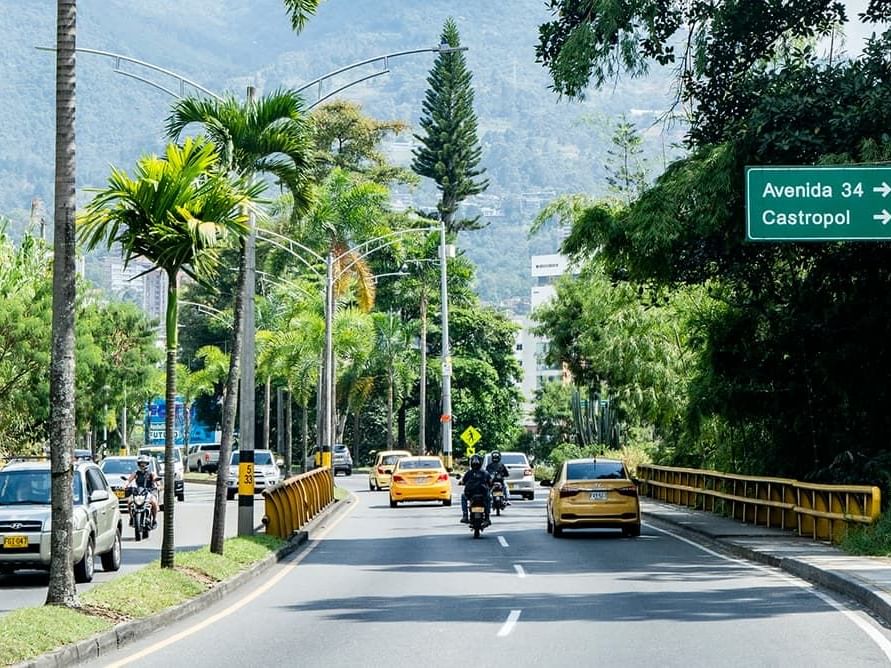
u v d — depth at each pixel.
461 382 118.44
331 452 58.84
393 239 89.75
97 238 22.33
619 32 35.75
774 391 41.12
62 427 18.22
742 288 40.47
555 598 22.16
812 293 38.47
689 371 56.25
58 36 18.31
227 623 19.28
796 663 15.09
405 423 128.38
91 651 15.84
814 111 32.78
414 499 54.66
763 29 36.28
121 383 76.19
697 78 36.50
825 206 28.55
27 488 27.33
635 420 72.19
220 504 27.48
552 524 38.03
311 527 39.94
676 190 34.38
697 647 16.36
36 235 61.31
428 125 114.81
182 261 22.72
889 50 33.53
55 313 18.22
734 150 33.50
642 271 37.44
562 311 74.50
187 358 131.38
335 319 84.69
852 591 22.05
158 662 15.47
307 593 23.52
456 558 30.81
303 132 28.34
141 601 19.44
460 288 119.44
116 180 22.00
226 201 22.36
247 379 34.06
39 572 30.16
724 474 43.50
